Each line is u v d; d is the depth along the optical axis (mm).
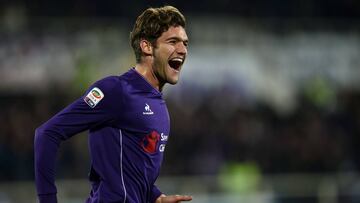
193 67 46312
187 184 35750
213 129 46438
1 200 33562
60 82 42719
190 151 45562
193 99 46344
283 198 36688
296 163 47406
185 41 14227
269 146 47344
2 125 42125
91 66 42812
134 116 13547
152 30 14023
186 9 52562
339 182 36875
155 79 14258
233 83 46938
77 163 42094
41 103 43000
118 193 13430
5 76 41812
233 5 54000
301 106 48531
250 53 47219
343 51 48688
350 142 49031
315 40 48312
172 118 45781
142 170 13680
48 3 49969
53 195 13094
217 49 46656
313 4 55875
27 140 42219
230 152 46281
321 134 48375
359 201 36750
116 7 51219
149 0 51531
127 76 13867
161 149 14164
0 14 47531
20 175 41000
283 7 55438
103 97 13297
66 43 42844
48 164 13055
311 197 36750
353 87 48938
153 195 14711
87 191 34406
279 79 47906
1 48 41875
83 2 51000
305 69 48281
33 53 42344
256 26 47438
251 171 45531
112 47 43438
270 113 47969
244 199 36562
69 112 13250
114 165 13516
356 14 56500
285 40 48000
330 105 48875
